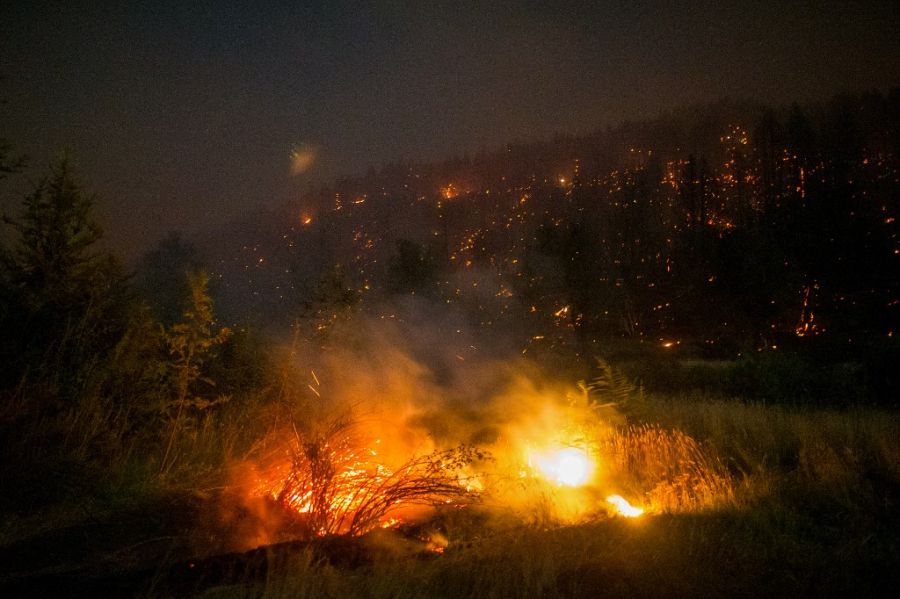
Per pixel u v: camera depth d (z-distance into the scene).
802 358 15.02
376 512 5.70
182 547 4.85
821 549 4.80
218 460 7.03
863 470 6.87
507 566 4.20
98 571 4.33
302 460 6.21
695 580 4.14
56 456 5.96
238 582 4.11
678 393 13.73
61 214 7.27
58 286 7.14
